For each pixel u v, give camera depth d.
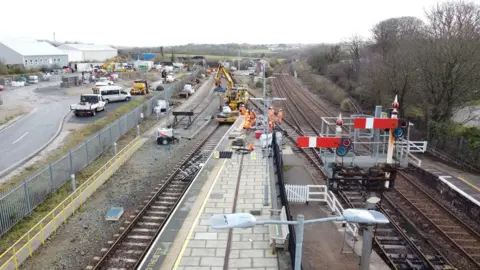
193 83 74.19
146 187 22.38
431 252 15.91
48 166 20.23
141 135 34.69
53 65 87.69
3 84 62.47
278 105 51.81
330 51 90.19
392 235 17.09
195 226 16.50
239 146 30.14
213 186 21.33
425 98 35.59
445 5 41.72
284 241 14.55
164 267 13.52
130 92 55.38
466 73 30.95
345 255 14.98
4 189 20.34
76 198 19.34
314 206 19.41
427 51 33.78
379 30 67.06
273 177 22.86
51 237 16.50
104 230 17.19
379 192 12.95
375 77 42.53
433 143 30.61
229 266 13.63
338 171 12.76
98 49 120.19
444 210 19.88
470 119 32.41
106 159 26.92
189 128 38.06
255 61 124.25
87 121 37.06
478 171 24.91
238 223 7.99
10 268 14.02
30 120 37.03
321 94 62.00
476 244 16.66
